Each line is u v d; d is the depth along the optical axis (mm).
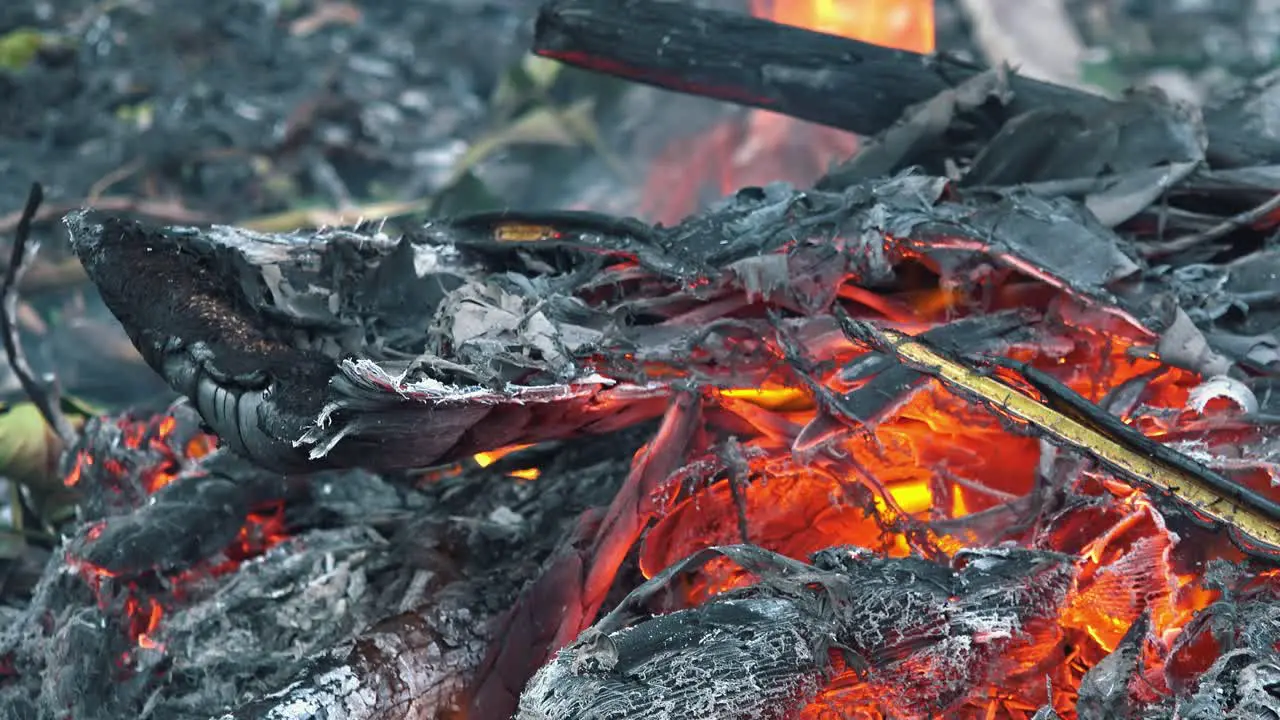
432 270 1997
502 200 4262
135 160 4672
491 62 6059
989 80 2279
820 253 1890
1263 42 6445
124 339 3584
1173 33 6578
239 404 1653
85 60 5582
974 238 1854
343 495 2301
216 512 2146
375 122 5430
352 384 1556
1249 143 2184
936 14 5934
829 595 1561
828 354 1861
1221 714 1452
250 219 4488
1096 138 2152
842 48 2451
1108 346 1884
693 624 1520
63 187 4477
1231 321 1942
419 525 2105
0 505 2955
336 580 2031
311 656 1785
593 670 1470
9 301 2459
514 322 1769
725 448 1822
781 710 1479
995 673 1601
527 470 2242
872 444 1839
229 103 5258
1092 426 1703
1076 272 1862
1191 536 1698
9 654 2154
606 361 1800
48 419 2539
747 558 1612
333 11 6582
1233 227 2057
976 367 1765
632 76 2535
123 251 1831
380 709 1701
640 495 1787
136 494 2318
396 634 1774
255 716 1634
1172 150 2123
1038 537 1788
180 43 5812
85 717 1990
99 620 2066
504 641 1788
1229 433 1802
